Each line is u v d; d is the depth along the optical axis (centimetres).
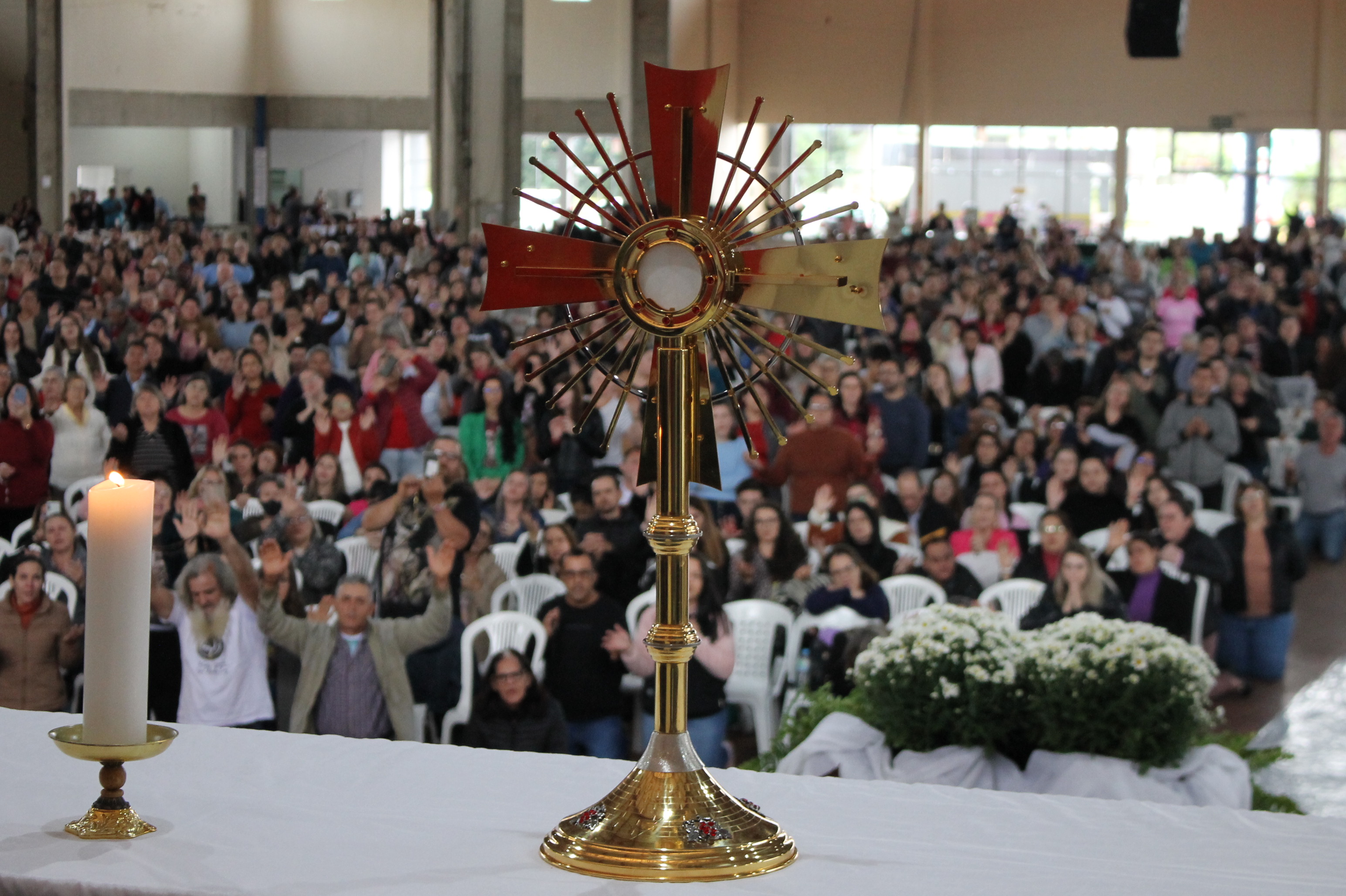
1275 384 1059
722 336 160
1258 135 2402
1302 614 801
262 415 949
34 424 857
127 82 2309
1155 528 686
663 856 147
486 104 2197
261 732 208
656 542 158
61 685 536
